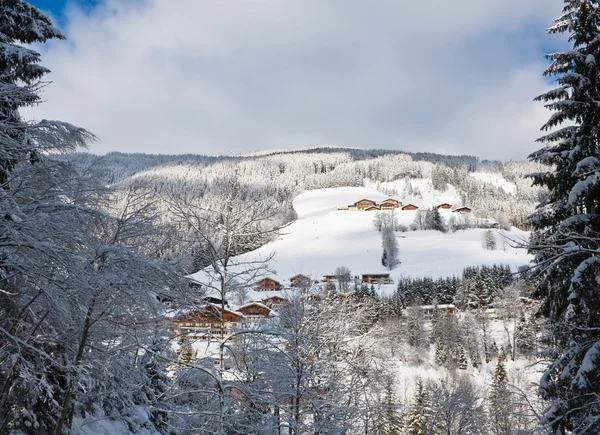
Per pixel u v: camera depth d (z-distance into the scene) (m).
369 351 22.39
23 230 8.07
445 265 120.94
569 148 13.07
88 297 8.93
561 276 11.97
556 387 11.91
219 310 11.38
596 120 12.70
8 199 8.30
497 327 72.62
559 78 12.77
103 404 14.88
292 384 15.30
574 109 12.62
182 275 10.57
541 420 11.50
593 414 10.21
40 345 10.32
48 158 9.33
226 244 11.33
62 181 9.34
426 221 162.62
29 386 10.33
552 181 13.24
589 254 11.09
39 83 8.48
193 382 11.51
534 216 13.15
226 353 12.00
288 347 15.28
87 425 14.00
